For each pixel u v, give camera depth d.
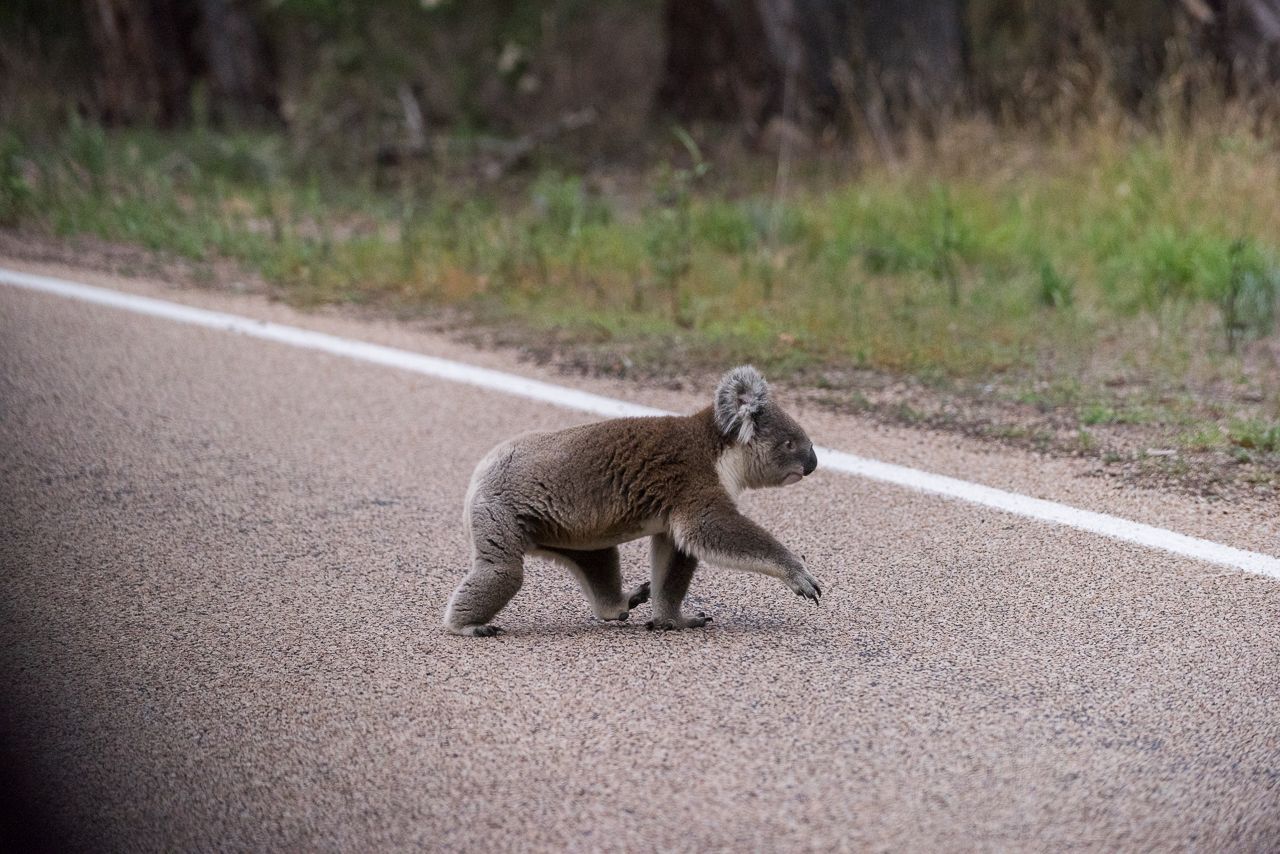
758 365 16.61
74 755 7.93
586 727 8.08
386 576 10.73
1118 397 14.95
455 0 37.78
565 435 9.61
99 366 16.69
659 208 23.50
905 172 25.11
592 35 37.66
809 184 27.09
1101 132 24.27
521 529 9.45
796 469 9.90
